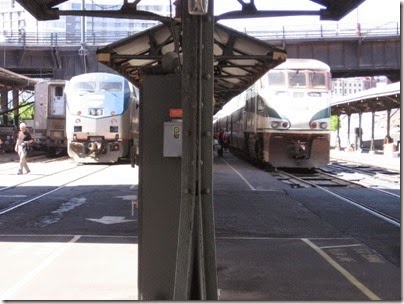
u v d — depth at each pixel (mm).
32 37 47500
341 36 44188
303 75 24766
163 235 5434
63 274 7406
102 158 29578
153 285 5453
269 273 7703
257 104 26438
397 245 9672
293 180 21719
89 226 11219
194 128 4324
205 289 4391
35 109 36375
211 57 4379
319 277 7516
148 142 5406
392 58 44281
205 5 4145
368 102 44562
